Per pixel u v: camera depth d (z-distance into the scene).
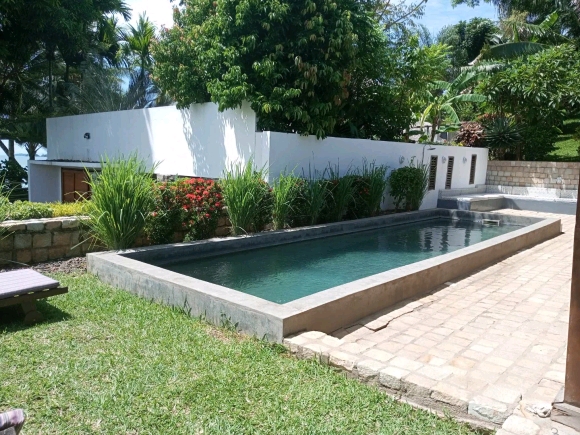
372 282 4.61
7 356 3.08
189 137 10.55
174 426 2.37
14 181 16.83
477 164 15.87
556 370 3.15
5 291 3.55
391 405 2.67
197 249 6.39
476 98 16.12
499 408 2.41
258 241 7.28
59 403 2.53
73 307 4.11
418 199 11.97
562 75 15.46
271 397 2.71
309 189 8.56
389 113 12.73
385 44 12.42
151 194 6.07
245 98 8.84
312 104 9.48
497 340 3.84
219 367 3.05
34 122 17.67
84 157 13.90
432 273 5.49
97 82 18.77
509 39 24.58
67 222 5.82
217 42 9.10
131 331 3.62
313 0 9.10
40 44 15.85
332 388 2.84
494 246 7.08
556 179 15.23
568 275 6.27
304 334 3.50
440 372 2.88
